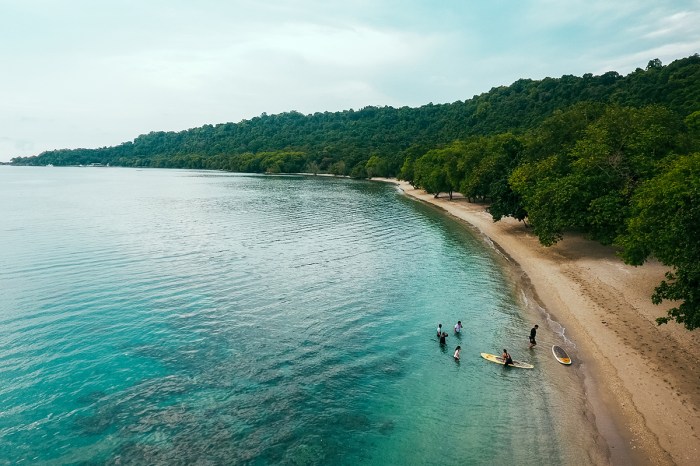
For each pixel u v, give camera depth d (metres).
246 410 25.42
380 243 68.94
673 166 41.22
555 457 21.55
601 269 49.19
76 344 32.75
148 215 95.56
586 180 52.41
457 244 68.25
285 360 31.11
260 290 45.22
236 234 74.62
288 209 108.12
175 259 56.53
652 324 34.59
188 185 185.50
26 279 47.19
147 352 31.81
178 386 27.67
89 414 24.73
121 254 58.53
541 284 46.94
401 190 166.50
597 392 26.75
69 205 112.06
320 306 41.19
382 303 42.19
